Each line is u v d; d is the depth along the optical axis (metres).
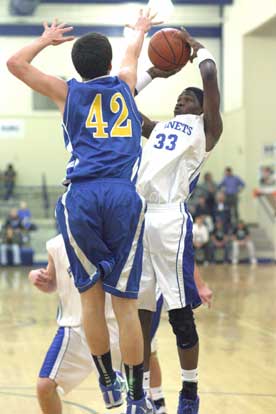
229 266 25.31
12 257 25.64
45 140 31.81
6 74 31.23
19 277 21.75
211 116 5.54
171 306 5.34
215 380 7.82
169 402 6.73
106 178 4.66
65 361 5.24
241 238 26.36
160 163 5.48
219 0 29.31
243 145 29.38
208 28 31.11
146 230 5.42
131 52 5.14
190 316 5.44
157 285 5.55
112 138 4.72
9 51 30.78
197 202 27.48
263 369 8.42
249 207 29.59
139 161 4.81
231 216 26.98
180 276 5.38
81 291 4.74
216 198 27.38
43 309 14.23
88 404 6.77
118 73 5.00
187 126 5.57
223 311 13.87
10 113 31.59
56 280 5.38
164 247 5.38
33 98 31.72
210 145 5.61
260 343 10.27
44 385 5.24
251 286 18.52
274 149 29.42
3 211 29.56
